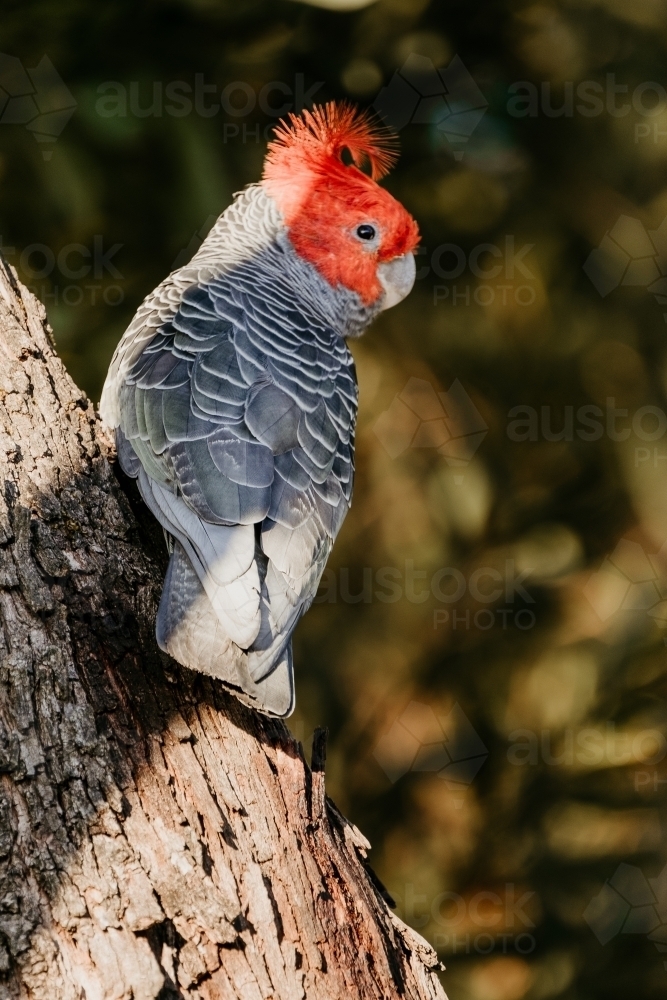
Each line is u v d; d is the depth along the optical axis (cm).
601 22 1080
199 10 933
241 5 941
